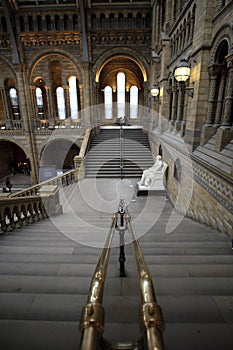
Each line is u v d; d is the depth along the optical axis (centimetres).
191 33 823
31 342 163
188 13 859
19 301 213
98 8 1585
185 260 334
